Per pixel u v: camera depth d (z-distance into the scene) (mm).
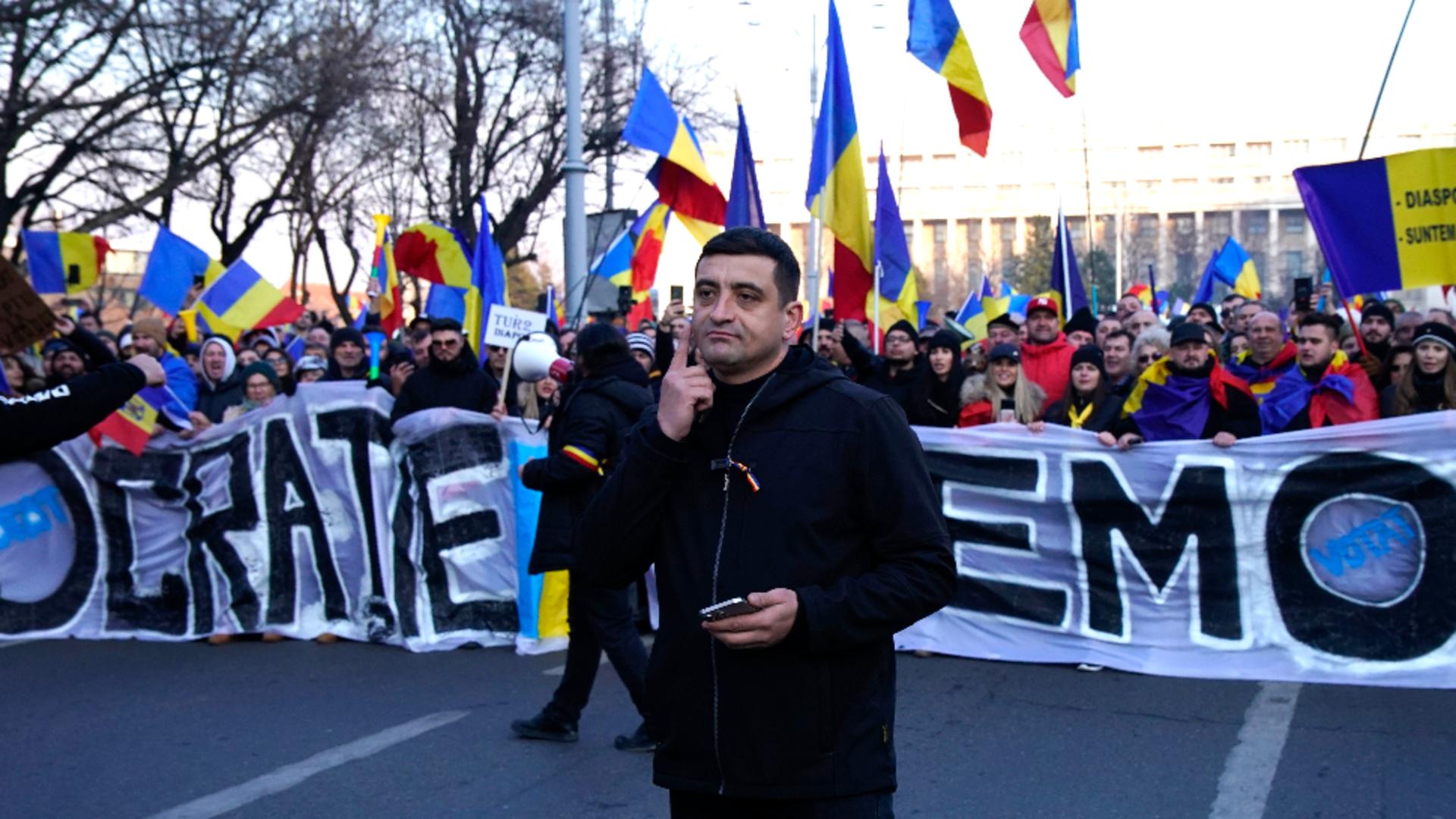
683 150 8672
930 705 5797
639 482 2512
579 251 12609
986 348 9133
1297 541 6109
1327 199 6789
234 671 6699
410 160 24203
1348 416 6598
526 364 6125
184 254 10539
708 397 2484
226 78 17891
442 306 10117
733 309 2475
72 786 4906
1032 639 6605
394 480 7328
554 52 24016
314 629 7445
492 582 7184
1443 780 4641
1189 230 62031
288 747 5344
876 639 2393
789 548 2430
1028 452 6625
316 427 7453
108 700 6148
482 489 7195
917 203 61625
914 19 8523
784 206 45875
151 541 7629
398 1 20734
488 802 4676
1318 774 4738
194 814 4594
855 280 8000
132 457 7633
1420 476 5895
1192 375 6758
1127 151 61781
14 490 7688
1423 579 5883
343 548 7426
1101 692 5969
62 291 11562
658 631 2566
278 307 10086
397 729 5582
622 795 4734
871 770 2441
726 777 2438
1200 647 6258
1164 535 6348
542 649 7027
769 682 2410
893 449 2453
